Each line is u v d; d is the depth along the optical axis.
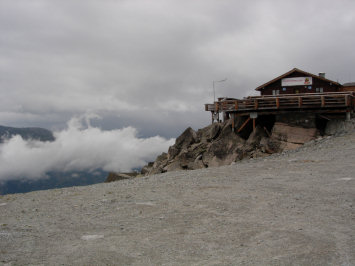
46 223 9.56
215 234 7.78
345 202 9.97
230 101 34.28
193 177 16.98
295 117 31.72
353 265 5.78
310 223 8.21
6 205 13.64
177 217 9.40
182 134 40.16
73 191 16.33
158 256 6.63
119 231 8.38
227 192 12.48
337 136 27.97
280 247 6.78
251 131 35.00
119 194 13.60
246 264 6.04
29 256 6.83
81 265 6.31
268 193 11.84
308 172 15.82
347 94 30.42
